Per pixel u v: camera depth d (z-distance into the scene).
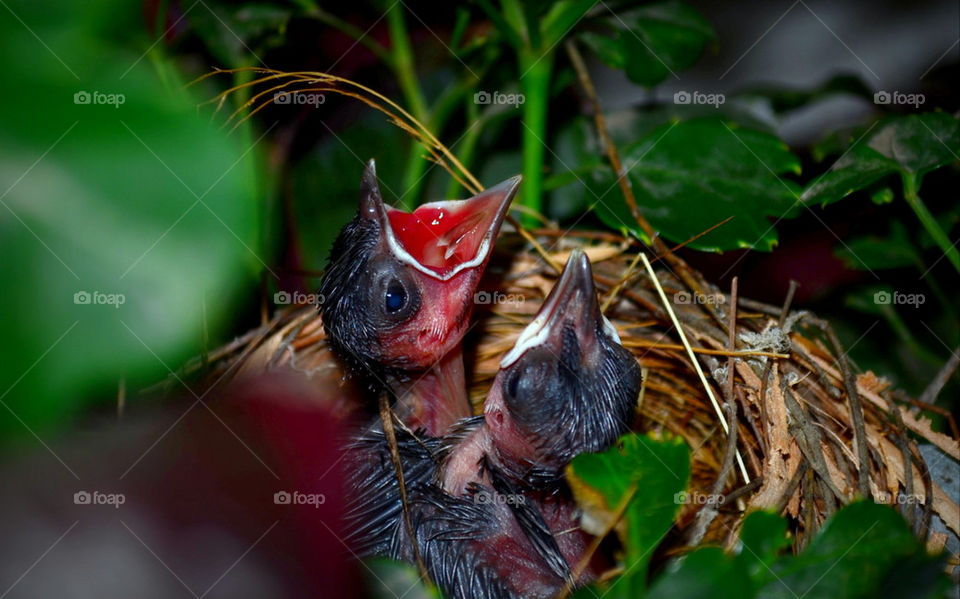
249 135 0.35
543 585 0.32
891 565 0.29
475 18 0.37
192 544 0.28
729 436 0.32
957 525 0.32
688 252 0.37
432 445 0.34
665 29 0.36
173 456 0.28
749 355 0.33
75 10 0.22
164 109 0.20
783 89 0.38
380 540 0.33
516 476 0.33
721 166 0.34
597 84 0.42
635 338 0.35
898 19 0.41
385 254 0.33
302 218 0.37
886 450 0.32
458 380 0.34
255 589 0.28
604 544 0.33
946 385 0.36
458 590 0.32
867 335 0.36
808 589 0.29
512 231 0.36
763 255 0.37
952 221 0.35
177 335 0.19
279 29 0.36
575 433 0.32
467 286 0.33
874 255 0.36
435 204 0.33
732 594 0.28
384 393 0.34
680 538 0.32
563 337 0.32
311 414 0.31
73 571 0.27
